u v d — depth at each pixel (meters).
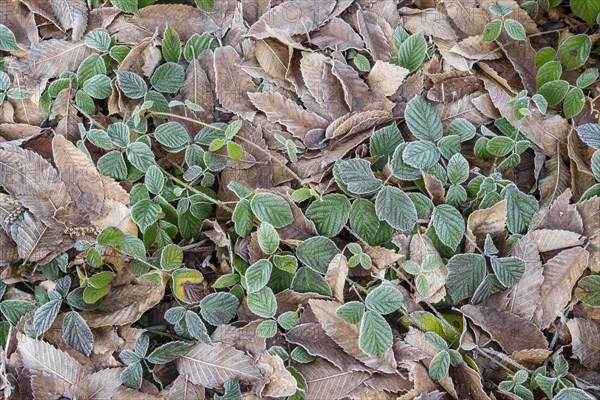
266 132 1.08
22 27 1.11
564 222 1.04
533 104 1.08
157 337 1.05
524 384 1.02
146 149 1.06
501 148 1.06
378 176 1.07
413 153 1.04
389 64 1.08
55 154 1.06
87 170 1.06
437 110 1.09
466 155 1.09
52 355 1.01
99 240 1.02
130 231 1.05
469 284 1.03
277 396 1.00
